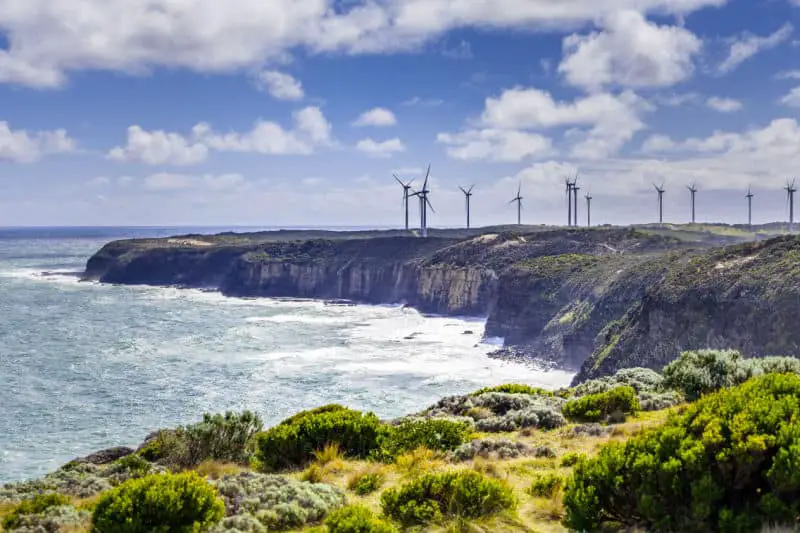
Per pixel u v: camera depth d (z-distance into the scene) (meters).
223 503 10.80
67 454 51.38
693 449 9.16
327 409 21.62
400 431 17.94
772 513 8.45
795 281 74.31
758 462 8.90
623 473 9.66
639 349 84.62
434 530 10.27
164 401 69.56
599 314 105.62
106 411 65.06
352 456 16.39
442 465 14.60
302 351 106.75
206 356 99.69
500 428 19.09
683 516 8.86
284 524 10.82
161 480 10.46
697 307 82.06
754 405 9.83
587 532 9.55
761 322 74.94
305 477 14.07
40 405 67.25
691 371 21.86
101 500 10.39
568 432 17.70
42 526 11.43
